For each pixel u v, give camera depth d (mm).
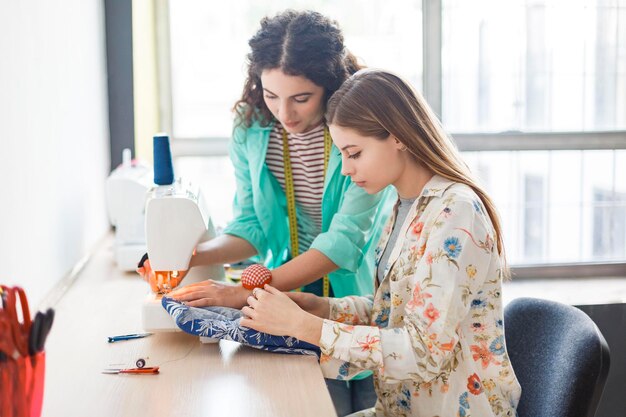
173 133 3268
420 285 1431
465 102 3250
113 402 1274
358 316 1680
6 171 1651
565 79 3258
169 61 3215
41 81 1995
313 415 1214
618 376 2762
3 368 1030
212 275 1929
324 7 3223
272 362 1454
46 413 1230
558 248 3311
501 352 1509
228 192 3309
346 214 1815
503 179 3271
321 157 1930
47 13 2082
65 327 1729
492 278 1486
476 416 1492
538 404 1595
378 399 1655
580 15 3229
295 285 1753
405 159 1563
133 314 1837
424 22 3203
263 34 1768
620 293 2896
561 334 1587
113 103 3027
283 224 2027
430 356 1408
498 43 3225
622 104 3281
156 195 1679
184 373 1403
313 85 1765
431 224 1479
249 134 1985
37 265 1902
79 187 2441
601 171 3301
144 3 2988
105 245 2744
